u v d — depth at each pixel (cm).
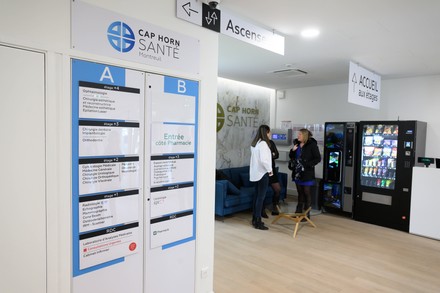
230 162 662
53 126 168
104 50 185
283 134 725
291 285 298
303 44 372
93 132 184
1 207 154
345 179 551
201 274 254
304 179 509
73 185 178
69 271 179
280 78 602
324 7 268
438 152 521
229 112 652
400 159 483
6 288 157
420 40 350
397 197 486
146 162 211
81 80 177
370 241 429
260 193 468
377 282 308
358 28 317
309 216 519
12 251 158
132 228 206
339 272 328
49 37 163
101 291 194
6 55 151
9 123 154
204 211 254
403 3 256
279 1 258
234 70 531
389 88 574
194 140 241
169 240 229
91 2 178
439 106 520
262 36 293
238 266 338
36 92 161
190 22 231
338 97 651
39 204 166
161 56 214
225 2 262
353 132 539
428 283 309
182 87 229
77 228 181
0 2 147
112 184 194
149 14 206
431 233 446
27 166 160
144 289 216
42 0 160
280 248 394
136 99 203
